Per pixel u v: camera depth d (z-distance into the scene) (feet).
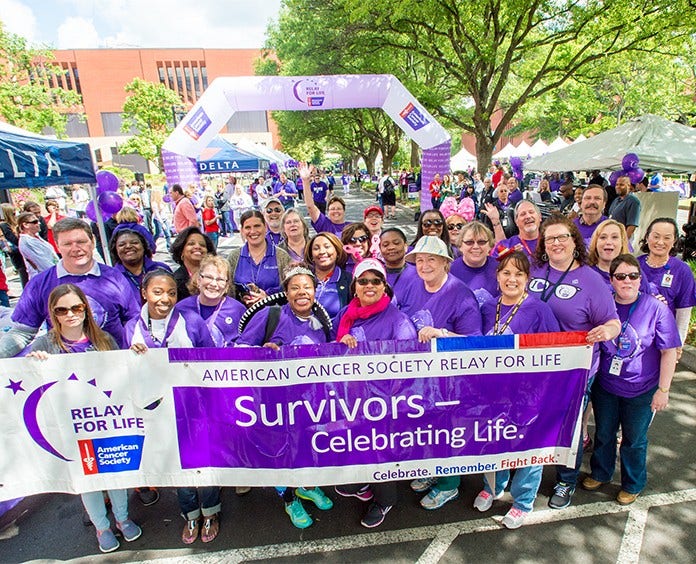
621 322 9.83
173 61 228.02
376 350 8.91
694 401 14.74
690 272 12.10
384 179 66.85
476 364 9.07
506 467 9.59
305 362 8.91
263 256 14.35
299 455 9.34
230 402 9.09
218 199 57.98
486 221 30.81
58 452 9.16
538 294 10.27
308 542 9.74
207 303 11.38
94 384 8.95
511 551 9.27
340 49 58.54
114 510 9.83
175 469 9.37
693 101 95.09
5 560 9.59
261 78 36.14
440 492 10.45
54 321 9.18
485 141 56.95
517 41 48.85
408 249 13.42
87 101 219.82
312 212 19.93
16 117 96.07
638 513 10.14
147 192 58.90
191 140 35.65
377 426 9.27
